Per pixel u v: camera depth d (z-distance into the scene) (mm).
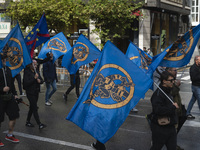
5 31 28875
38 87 7070
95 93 4688
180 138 6324
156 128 4164
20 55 6445
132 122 7703
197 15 40250
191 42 5969
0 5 28578
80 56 9766
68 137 6355
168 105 4090
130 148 5660
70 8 22453
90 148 5629
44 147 5680
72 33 26516
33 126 7211
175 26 34938
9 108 5816
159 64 5977
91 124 4613
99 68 4770
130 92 4699
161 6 28531
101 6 20484
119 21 21672
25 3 21844
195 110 9234
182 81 17391
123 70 4762
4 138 6223
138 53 7949
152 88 5441
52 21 21875
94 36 26328
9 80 5754
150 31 28938
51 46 10797
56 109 9352
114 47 4816
